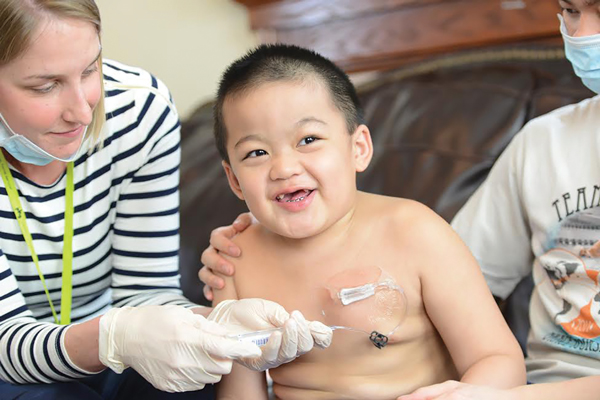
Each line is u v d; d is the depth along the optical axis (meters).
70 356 1.09
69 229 1.29
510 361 1.07
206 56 3.08
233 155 1.12
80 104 1.04
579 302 1.20
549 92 1.97
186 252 2.14
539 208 1.28
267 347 1.00
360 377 1.11
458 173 1.95
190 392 1.19
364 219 1.17
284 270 1.18
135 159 1.32
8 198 1.23
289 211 1.09
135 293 1.40
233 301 1.15
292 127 1.07
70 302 1.33
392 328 1.10
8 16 0.94
